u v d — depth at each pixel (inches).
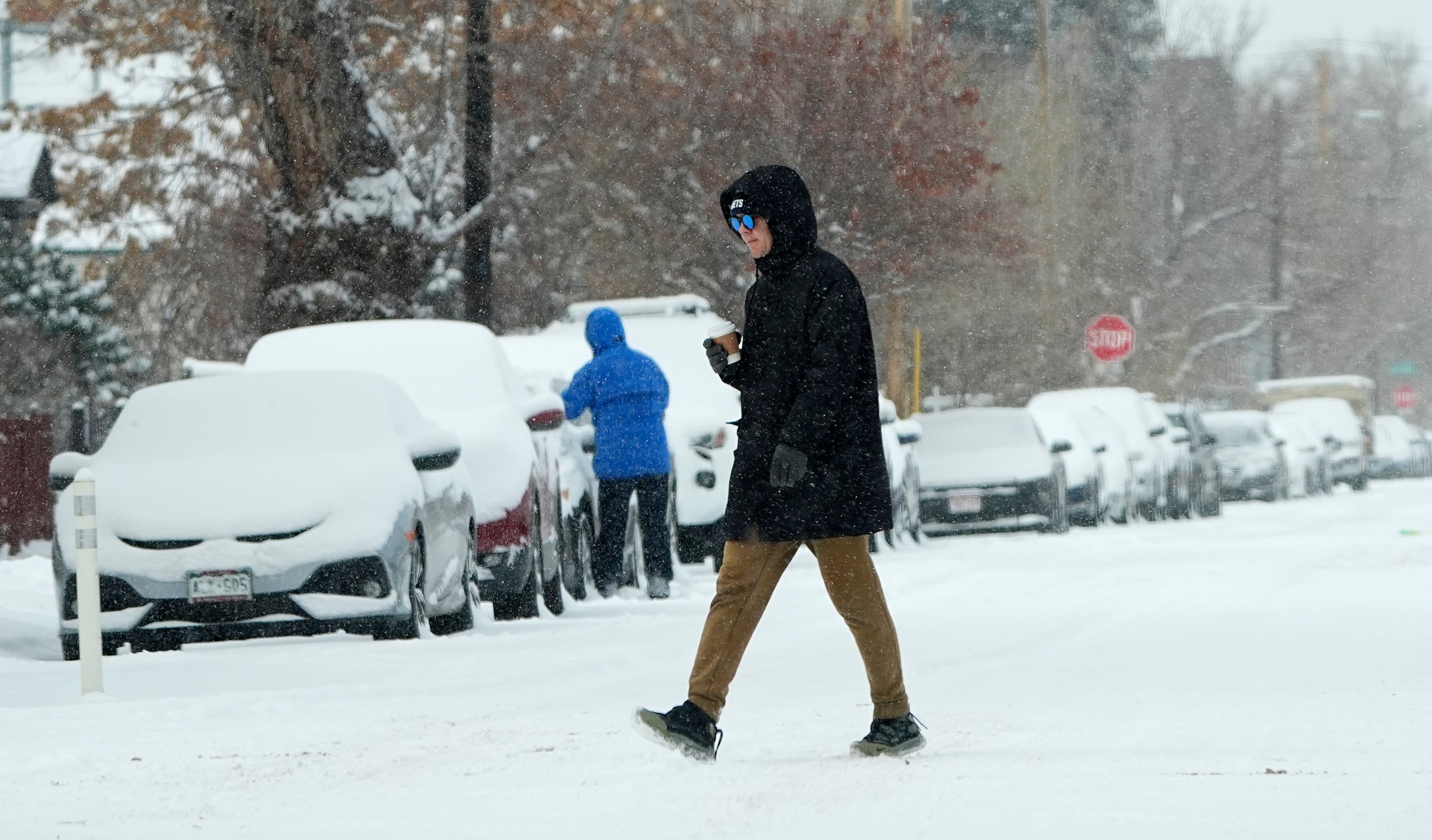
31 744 813.2
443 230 3029.0
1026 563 2230.6
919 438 2965.1
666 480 1850.4
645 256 4178.2
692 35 4205.2
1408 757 675.4
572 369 2160.4
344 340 1733.5
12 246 3855.8
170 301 4195.4
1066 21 6850.4
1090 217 6466.5
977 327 5964.6
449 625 1456.7
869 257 4274.1
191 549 1306.6
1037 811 572.1
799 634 1355.8
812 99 4252.0
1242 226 7618.1
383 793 652.7
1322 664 1059.9
